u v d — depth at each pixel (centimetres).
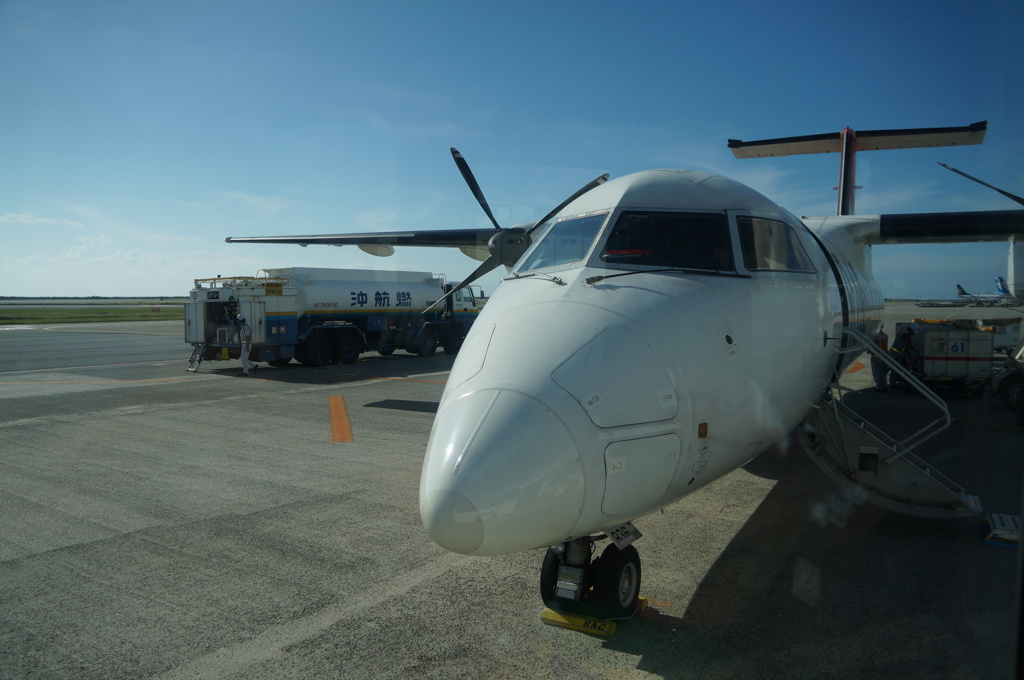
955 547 577
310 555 571
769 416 496
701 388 423
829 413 647
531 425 356
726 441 449
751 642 418
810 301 556
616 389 383
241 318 1894
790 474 823
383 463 886
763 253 518
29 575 532
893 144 1127
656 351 410
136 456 927
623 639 424
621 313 426
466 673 388
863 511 677
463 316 2697
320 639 429
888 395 1401
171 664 402
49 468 864
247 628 445
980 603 467
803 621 445
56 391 1577
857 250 830
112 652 416
